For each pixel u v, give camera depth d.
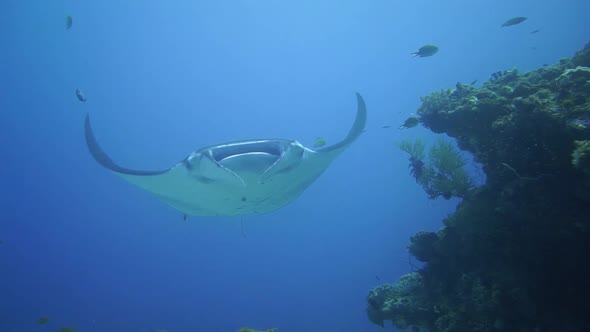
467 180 4.86
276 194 5.44
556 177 3.43
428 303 4.93
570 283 3.37
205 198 5.23
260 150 4.55
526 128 3.53
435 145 5.15
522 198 3.54
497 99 4.11
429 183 5.29
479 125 4.19
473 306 3.94
